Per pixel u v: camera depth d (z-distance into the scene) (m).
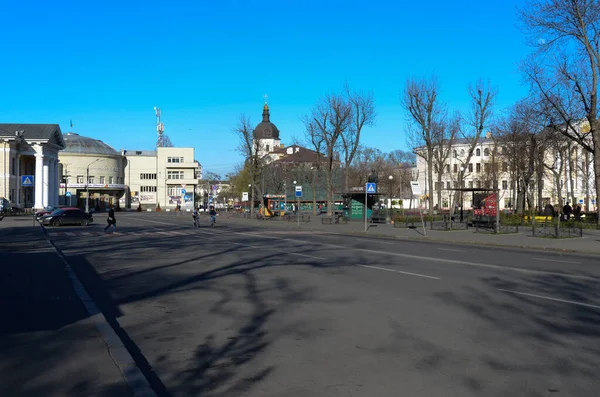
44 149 83.12
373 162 90.06
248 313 9.14
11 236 31.27
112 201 110.75
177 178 113.94
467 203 90.81
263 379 5.67
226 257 18.67
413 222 41.00
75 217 44.38
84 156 107.12
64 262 17.34
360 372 5.87
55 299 10.50
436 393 5.20
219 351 6.79
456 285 12.05
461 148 94.69
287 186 78.19
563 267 15.79
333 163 66.69
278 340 7.29
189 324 8.34
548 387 5.35
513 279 13.05
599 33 33.56
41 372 5.81
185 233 33.84
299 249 21.94
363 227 39.69
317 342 7.16
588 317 8.63
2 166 77.12
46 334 7.55
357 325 8.13
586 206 64.31
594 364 6.11
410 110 48.62
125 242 26.23
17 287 12.05
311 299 10.41
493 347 6.86
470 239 27.70
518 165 46.22
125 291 11.62
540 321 8.34
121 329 8.05
